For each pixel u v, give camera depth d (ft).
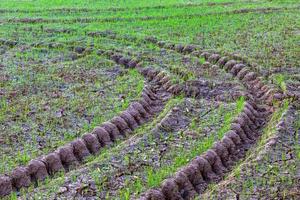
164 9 71.92
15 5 75.77
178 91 44.45
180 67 48.62
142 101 41.39
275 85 44.09
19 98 41.60
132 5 74.43
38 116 38.40
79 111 39.29
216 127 36.96
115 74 47.62
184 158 32.53
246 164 31.73
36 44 56.03
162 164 32.14
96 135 35.60
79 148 34.14
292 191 28.71
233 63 49.14
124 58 51.26
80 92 43.01
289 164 31.48
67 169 32.65
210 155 32.83
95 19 66.03
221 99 42.68
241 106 39.88
